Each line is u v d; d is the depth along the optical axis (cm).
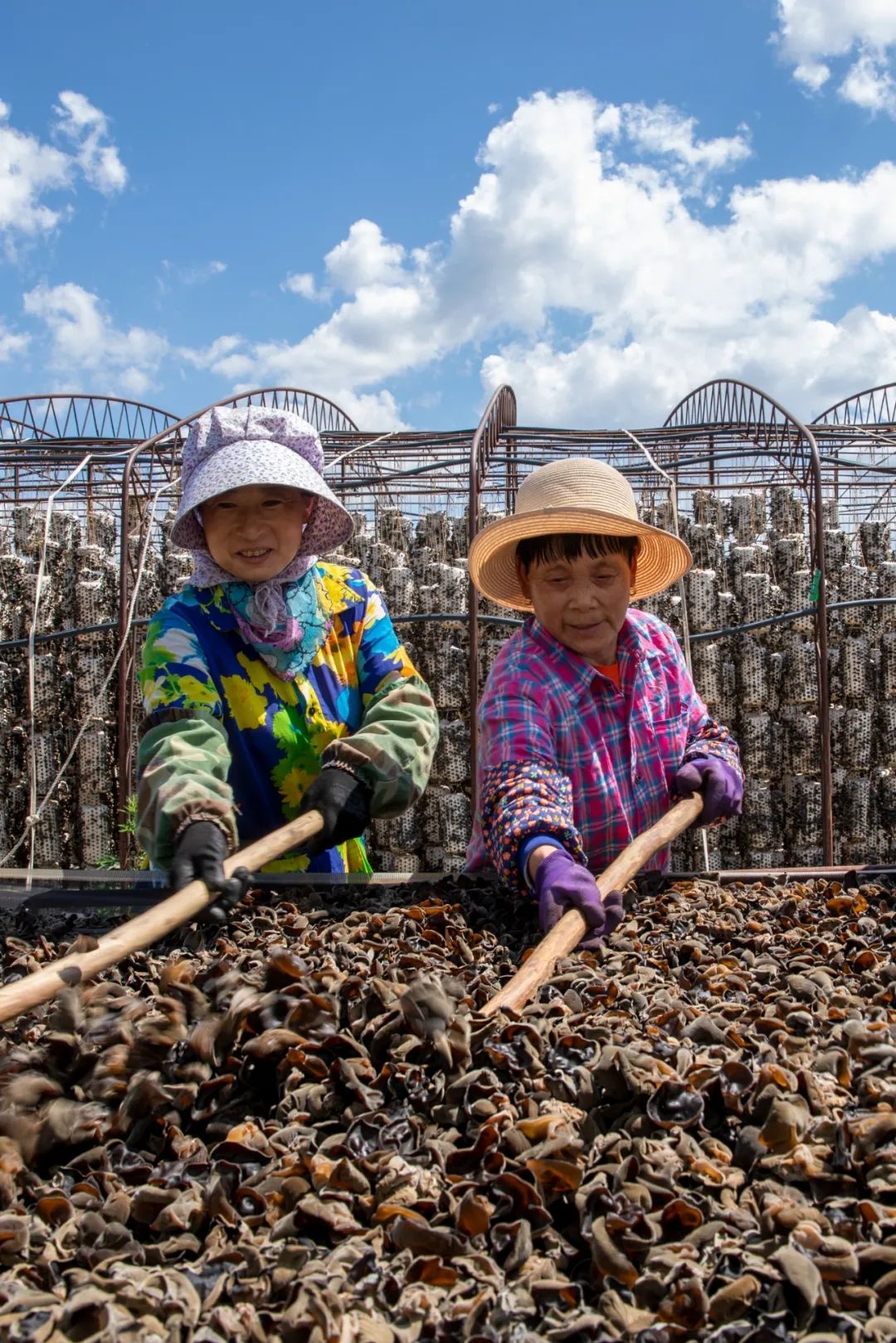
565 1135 112
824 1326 93
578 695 245
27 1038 142
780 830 736
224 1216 106
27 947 193
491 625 720
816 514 583
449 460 737
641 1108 123
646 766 253
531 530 233
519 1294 95
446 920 203
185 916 157
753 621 721
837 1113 122
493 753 231
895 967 173
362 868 279
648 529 231
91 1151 119
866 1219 105
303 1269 98
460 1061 129
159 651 226
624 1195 107
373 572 750
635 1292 96
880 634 749
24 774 741
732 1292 94
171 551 746
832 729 734
